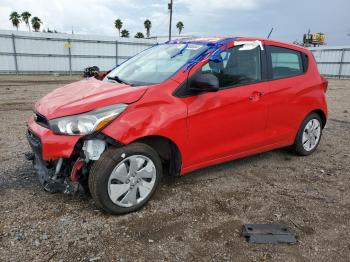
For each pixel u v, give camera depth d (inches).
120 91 136.3
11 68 1029.8
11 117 318.3
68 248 113.4
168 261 108.7
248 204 147.9
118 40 1185.4
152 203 145.6
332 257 112.6
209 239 121.1
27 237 118.3
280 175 182.1
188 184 165.9
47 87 645.3
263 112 173.9
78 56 1125.7
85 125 123.3
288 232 125.4
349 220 136.9
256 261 109.7
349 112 401.1
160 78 148.3
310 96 199.3
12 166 181.6
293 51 194.5
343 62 1289.4
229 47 162.7
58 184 132.6
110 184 128.9
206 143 154.3
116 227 126.6
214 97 152.5
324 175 184.1
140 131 130.3
